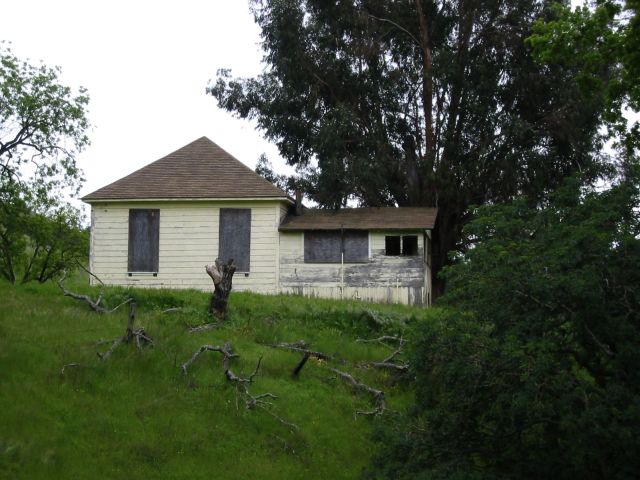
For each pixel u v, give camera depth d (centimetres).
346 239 3189
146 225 3241
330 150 3512
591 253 1259
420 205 3759
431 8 3819
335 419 1744
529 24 3475
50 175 3812
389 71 3744
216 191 3209
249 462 1505
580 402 1192
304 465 1555
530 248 1332
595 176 3481
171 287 3189
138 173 3331
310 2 3709
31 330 1825
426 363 1316
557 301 1229
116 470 1376
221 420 1606
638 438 1132
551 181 3594
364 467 1554
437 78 3588
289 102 3791
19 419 1412
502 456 1337
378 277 3155
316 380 1905
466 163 3628
